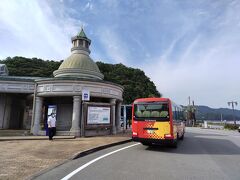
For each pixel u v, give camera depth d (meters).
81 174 5.89
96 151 10.21
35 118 17.78
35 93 18.14
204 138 18.34
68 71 20.52
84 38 23.27
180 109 16.64
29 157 7.95
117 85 19.53
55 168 6.55
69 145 11.14
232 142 15.12
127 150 10.66
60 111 18.84
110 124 17.77
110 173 6.03
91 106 16.75
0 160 7.37
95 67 22.22
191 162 7.86
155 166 7.04
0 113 20.94
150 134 11.16
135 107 11.82
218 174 6.15
